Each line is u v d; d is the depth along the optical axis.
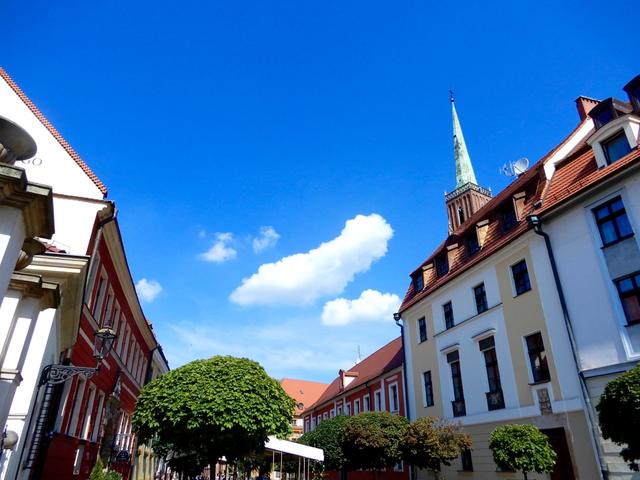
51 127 15.23
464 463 18.12
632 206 12.99
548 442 13.34
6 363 5.17
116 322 19.55
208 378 14.12
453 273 20.97
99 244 15.13
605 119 15.99
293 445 19.78
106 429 20.05
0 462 6.95
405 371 24.58
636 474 11.41
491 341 17.86
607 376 12.72
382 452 19.50
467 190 54.59
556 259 15.21
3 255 4.05
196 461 20.81
